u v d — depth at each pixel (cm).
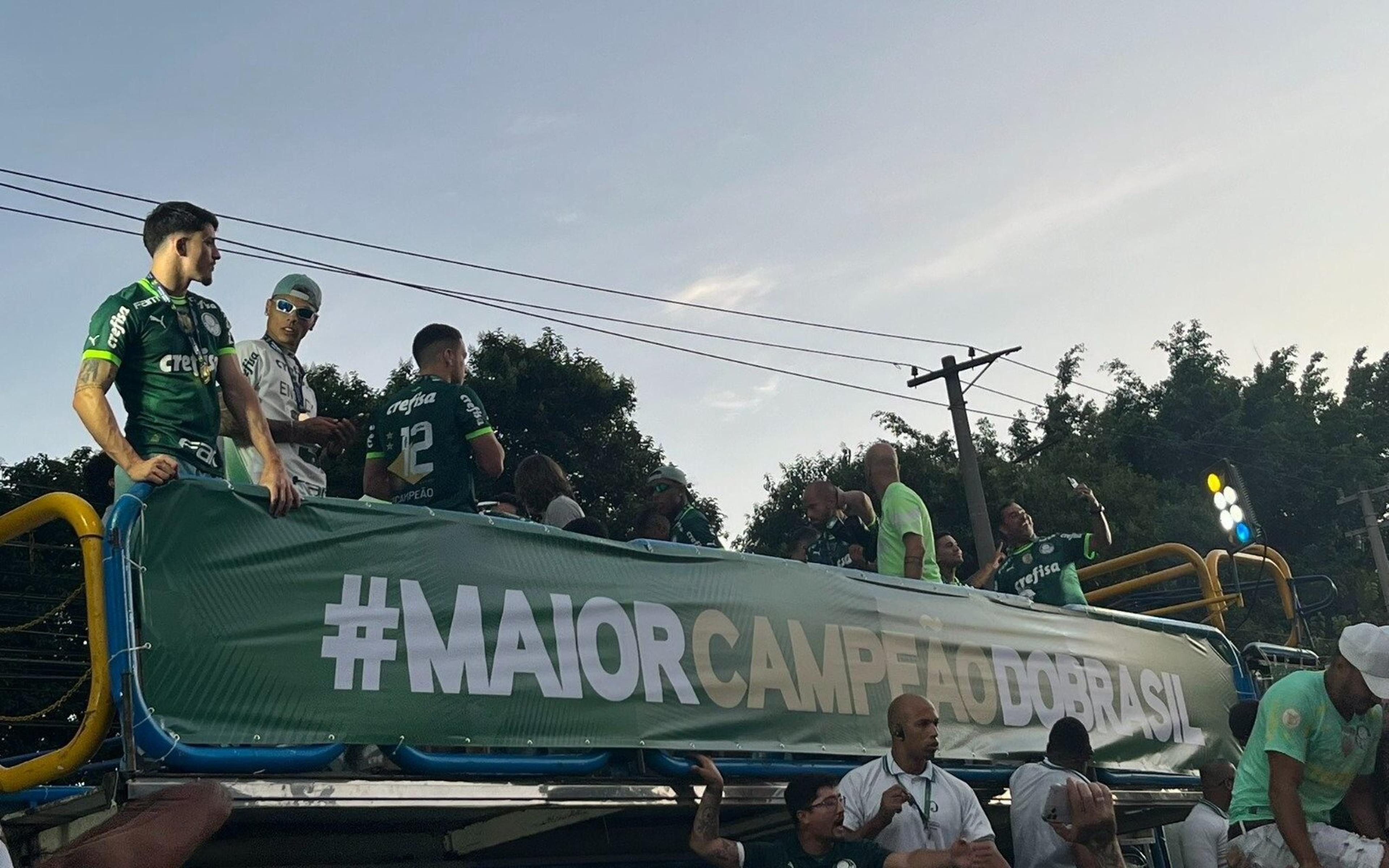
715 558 593
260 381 621
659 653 548
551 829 527
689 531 816
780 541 2988
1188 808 823
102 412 442
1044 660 754
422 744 458
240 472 587
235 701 421
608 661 528
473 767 469
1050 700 744
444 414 616
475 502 623
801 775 588
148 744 398
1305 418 3956
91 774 586
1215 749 859
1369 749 578
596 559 544
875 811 567
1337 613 3478
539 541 525
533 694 497
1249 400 3947
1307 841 541
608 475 2219
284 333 643
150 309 481
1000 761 693
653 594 558
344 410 1852
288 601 445
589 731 509
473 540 503
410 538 484
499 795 471
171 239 493
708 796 539
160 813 211
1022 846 642
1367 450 3909
